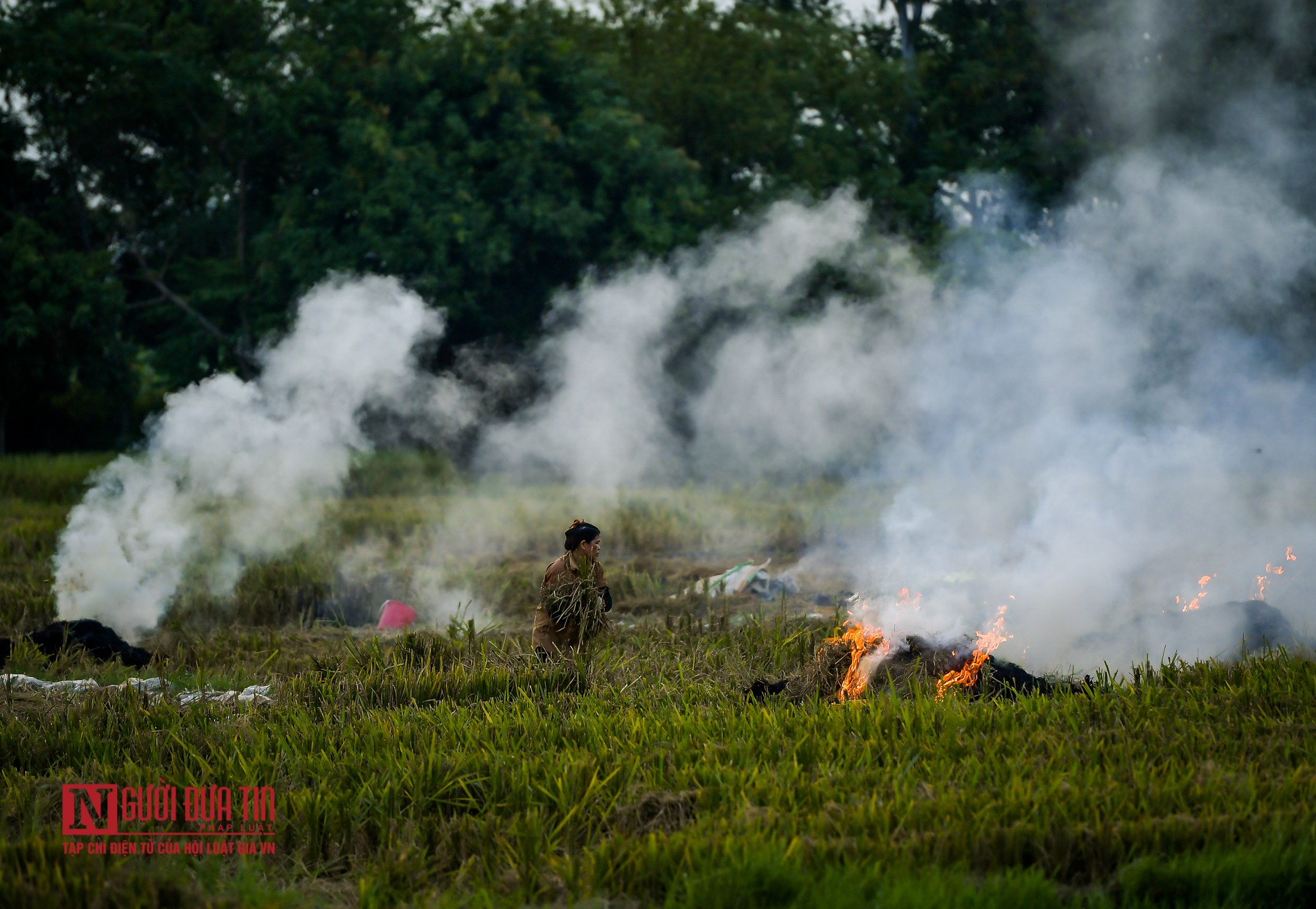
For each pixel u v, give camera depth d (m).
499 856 12.61
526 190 79.62
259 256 83.75
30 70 82.50
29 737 16.53
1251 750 14.43
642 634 24.75
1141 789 13.06
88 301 83.06
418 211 77.12
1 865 12.17
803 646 22.28
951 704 16.52
